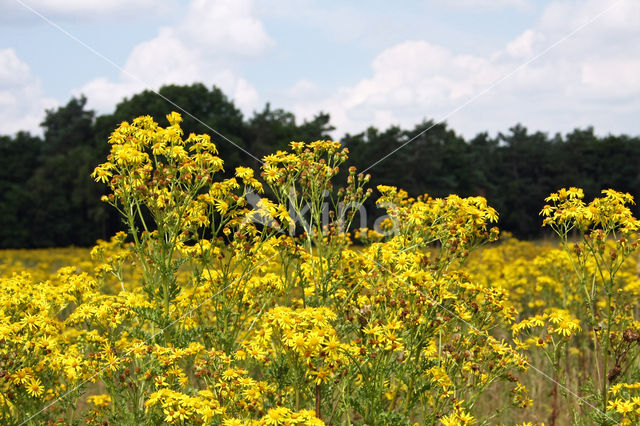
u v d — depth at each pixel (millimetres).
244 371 3441
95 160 47344
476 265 9633
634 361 4301
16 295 4379
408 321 3768
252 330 4504
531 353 5965
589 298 4207
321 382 3469
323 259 4551
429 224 4758
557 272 7703
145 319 4113
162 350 3697
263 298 4602
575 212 4199
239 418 3316
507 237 14469
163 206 4348
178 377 3678
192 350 3713
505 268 8992
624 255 4078
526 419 5055
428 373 3826
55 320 4281
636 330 4277
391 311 3908
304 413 3127
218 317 4273
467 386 4066
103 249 5133
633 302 5586
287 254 4516
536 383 5477
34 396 3797
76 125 70250
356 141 49719
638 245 4031
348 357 3535
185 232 4227
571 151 61469
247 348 3883
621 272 6996
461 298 4270
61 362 3963
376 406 3557
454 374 4012
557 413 4957
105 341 4066
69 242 50875
